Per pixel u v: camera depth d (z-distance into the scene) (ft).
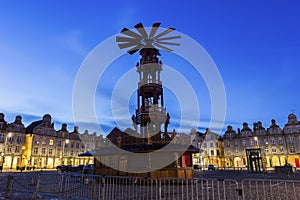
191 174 59.16
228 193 40.57
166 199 32.99
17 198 35.09
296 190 44.88
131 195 37.19
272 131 228.63
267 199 34.06
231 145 246.47
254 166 128.98
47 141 214.48
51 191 40.70
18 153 193.26
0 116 189.16
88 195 36.63
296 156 212.02
